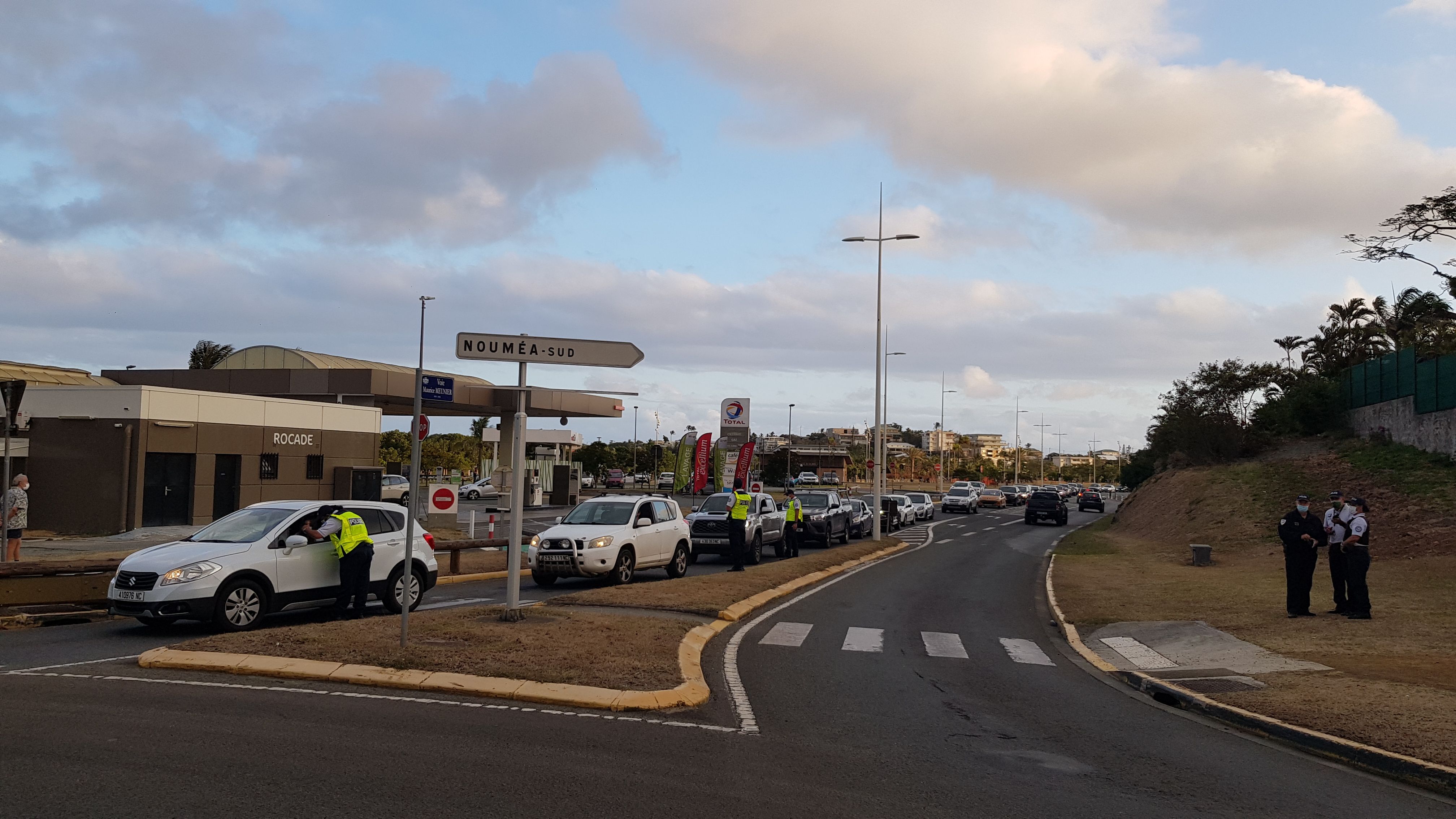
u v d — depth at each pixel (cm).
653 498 2130
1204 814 637
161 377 4384
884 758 750
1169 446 5606
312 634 1085
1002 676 1172
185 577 1202
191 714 773
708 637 1315
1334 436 4406
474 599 1688
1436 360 3366
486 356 1177
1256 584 2055
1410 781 738
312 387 4222
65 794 565
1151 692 1095
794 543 2841
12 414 1648
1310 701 956
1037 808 632
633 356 1207
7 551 1755
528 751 705
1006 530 4784
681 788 635
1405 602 1653
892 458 14612
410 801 577
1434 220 3027
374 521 1460
